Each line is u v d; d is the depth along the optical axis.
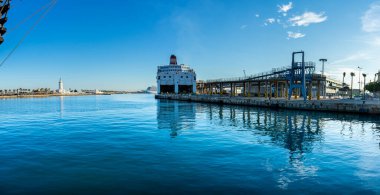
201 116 47.72
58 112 61.81
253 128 31.34
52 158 16.97
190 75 155.00
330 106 52.34
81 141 23.11
